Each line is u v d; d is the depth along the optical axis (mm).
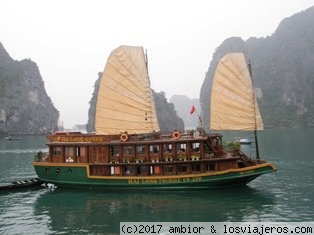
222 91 22359
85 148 21641
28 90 135625
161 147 20688
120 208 17484
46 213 17109
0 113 119812
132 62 22547
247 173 19891
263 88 158000
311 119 136000
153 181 20344
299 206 17094
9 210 17781
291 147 48844
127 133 21562
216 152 20719
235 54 21969
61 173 21828
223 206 17359
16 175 30484
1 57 146125
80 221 15680
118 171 21016
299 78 148875
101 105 22844
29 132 130500
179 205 17672
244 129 21547
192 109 24031
